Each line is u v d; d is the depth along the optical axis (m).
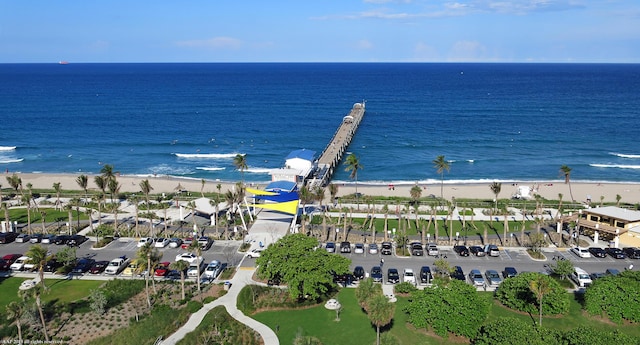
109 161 175.62
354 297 72.44
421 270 81.00
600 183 143.25
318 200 113.81
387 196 128.62
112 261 82.38
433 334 62.97
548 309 67.62
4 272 81.19
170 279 78.88
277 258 71.56
